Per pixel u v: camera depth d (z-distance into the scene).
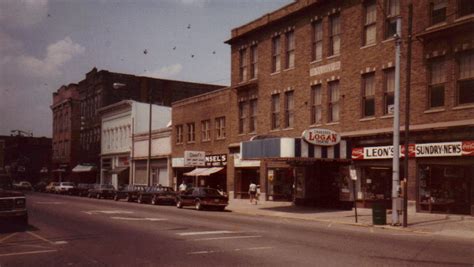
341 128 29.75
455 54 23.44
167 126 56.97
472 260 11.98
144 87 71.81
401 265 11.28
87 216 24.73
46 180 92.25
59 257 12.53
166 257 12.47
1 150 24.55
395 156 20.98
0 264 11.61
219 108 43.28
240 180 40.03
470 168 22.61
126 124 62.06
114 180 64.69
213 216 25.61
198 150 46.44
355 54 29.03
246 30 39.59
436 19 24.52
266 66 37.12
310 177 32.53
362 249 13.77
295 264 11.44
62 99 84.94
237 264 11.48
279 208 30.97
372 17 28.33
